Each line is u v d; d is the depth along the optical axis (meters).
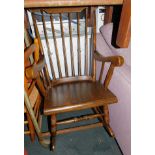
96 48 1.10
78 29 1.07
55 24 1.19
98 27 1.27
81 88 0.99
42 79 0.99
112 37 0.97
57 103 0.83
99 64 1.10
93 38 1.05
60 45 1.26
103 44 1.06
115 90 0.87
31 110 0.89
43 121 1.27
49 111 0.79
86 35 1.09
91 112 1.34
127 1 0.67
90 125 1.09
